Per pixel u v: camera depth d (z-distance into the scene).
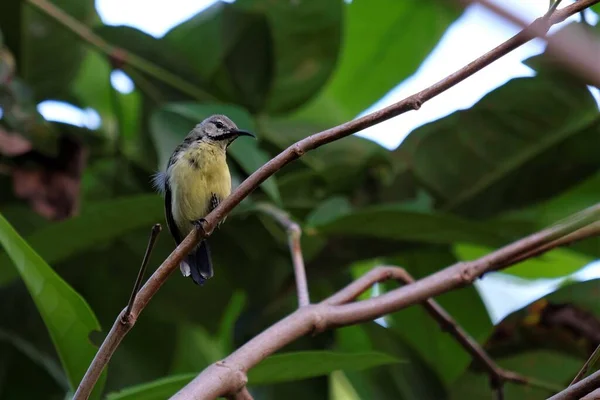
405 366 10.79
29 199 10.32
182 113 9.68
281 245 10.66
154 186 10.18
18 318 10.89
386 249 10.24
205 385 5.82
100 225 9.23
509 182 10.89
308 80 11.47
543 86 10.33
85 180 11.66
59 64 11.87
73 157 10.59
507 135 10.73
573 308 9.03
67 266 11.07
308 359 6.87
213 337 11.23
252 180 5.41
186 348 11.89
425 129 10.90
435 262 11.40
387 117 5.30
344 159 11.60
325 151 11.61
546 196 10.88
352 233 9.70
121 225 9.31
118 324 5.21
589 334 8.98
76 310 6.45
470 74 5.22
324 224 9.51
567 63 3.16
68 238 9.31
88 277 11.16
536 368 9.28
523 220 9.84
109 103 12.58
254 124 10.95
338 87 13.05
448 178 10.98
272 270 10.86
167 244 11.17
